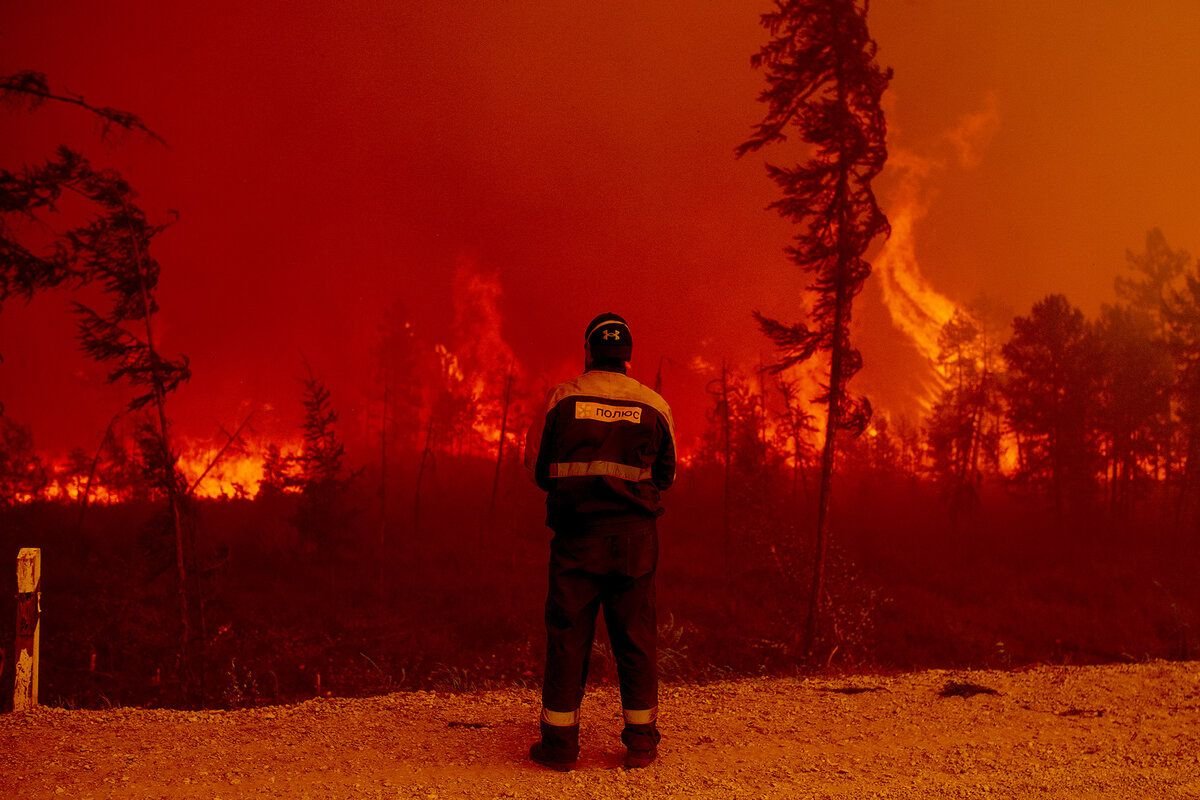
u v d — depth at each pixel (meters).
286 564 39.59
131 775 4.23
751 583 34.53
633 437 4.65
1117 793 4.08
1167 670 7.00
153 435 20.47
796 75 21.73
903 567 42.28
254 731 5.05
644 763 4.51
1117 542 47.97
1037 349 51.47
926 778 4.33
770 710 5.73
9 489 42.50
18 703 5.73
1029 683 6.55
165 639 23.66
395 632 31.95
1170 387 49.34
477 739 4.92
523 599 36.75
